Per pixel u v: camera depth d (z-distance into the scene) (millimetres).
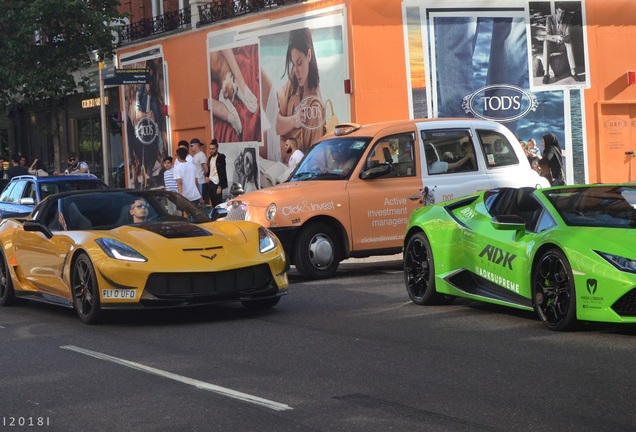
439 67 22984
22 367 8078
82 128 34812
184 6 28297
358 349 8297
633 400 6191
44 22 28078
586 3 23781
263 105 25234
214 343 8891
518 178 14695
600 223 8820
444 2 22922
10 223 12422
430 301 10805
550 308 8852
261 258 10172
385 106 22750
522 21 23391
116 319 10711
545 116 23703
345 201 13883
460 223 10289
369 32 22625
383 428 5684
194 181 20656
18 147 40438
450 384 6801
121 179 32188
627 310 8109
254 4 25219
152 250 9953
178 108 28641
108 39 28703
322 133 23547
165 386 7074
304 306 11219
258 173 25625
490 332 8922
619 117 24203
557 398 6285
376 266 15719
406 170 14258
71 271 10570
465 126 14672
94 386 7191
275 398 6555
